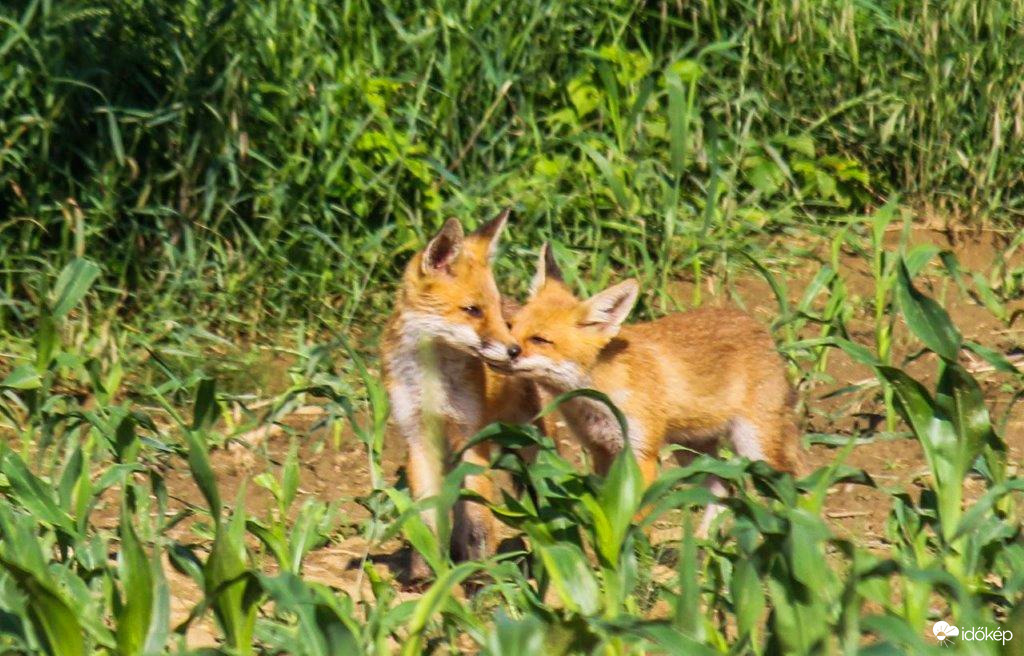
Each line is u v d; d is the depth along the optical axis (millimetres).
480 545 9492
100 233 13219
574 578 6336
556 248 12953
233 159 13500
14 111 13297
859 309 14070
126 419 8211
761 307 14109
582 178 14586
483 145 14727
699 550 9117
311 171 13938
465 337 9672
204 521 9992
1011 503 7738
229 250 13570
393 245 14109
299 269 13828
